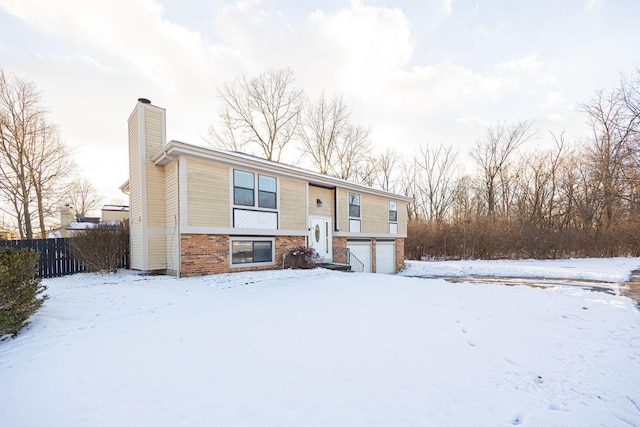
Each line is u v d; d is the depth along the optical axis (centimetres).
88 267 1054
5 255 446
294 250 1165
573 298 681
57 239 1051
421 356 353
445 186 3075
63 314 535
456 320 493
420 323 473
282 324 460
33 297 477
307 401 254
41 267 1010
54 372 313
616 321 505
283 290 719
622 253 2002
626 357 362
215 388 275
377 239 1714
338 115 2736
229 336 409
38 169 1866
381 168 3238
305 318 491
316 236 1348
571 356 362
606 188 1614
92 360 341
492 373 315
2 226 2098
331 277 922
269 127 2514
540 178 2409
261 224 1084
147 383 286
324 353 355
